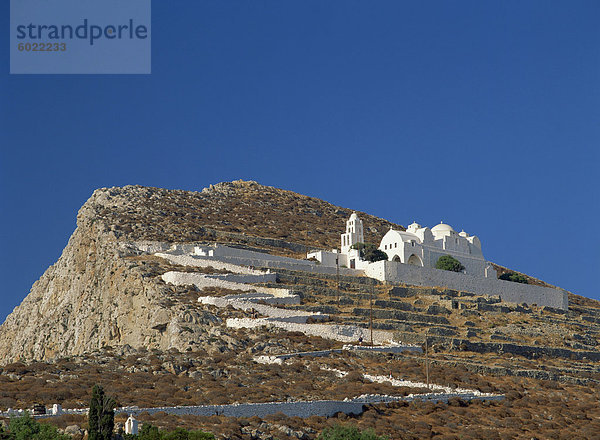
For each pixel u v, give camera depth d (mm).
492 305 190250
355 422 116812
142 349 142500
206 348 142125
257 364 135875
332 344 150625
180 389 119438
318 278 191500
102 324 171375
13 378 121250
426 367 144375
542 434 126312
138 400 110875
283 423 108500
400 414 124188
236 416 109875
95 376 123750
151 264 178500
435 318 177125
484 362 158000
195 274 169750
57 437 90125
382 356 150375
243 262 191875
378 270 197125
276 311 161500
